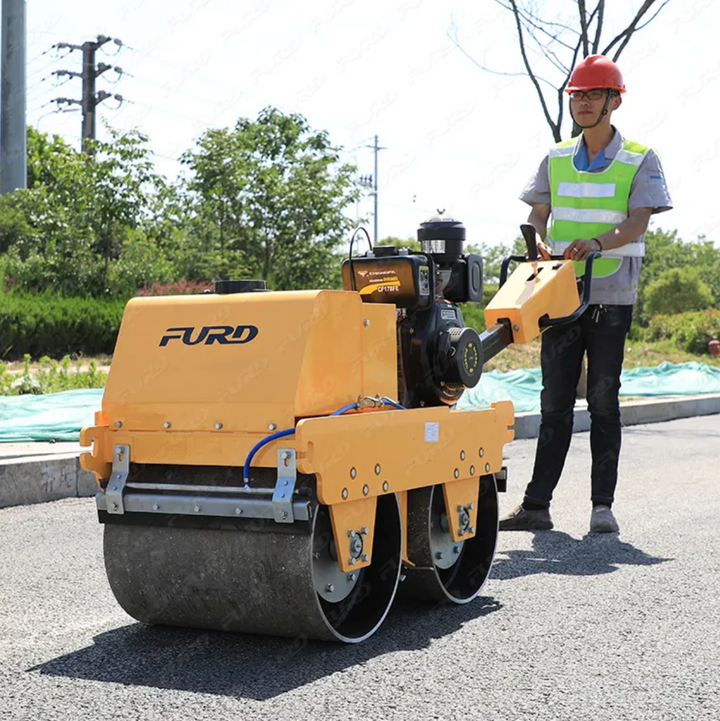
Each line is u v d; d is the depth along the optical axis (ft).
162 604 12.12
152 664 11.36
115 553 12.14
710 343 94.27
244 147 72.13
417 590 13.88
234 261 67.72
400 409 12.90
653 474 26.66
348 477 11.50
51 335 49.73
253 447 11.30
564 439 19.69
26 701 10.20
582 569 16.25
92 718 9.72
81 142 82.64
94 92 101.50
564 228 19.49
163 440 11.89
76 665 11.34
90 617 13.32
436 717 9.77
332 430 11.25
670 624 13.10
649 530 19.35
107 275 61.00
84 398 32.14
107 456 12.19
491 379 43.24
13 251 60.85
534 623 13.16
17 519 20.01
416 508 13.41
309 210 70.54
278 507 11.02
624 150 19.22
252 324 11.84
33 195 64.49
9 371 42.83
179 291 60.18
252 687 10.61
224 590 11.62
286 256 70.38
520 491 24.47
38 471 22.04
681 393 51.03
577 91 18.99
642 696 10.41
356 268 13.74
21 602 14.05
